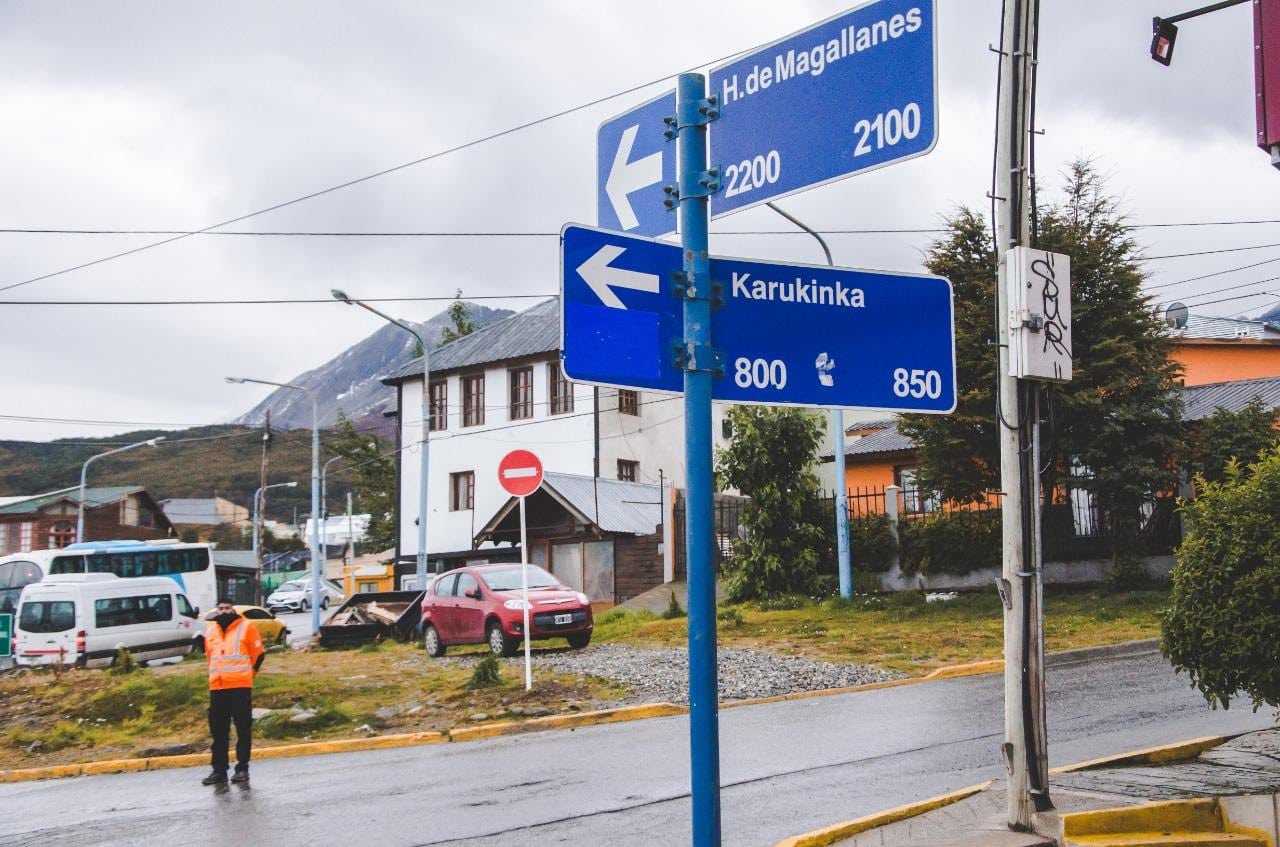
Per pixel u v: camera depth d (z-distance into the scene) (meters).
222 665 10.66
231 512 120.75
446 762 10.89
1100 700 11.91
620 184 4.49
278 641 32.44
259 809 9.06
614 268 3.73
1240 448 21.70
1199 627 6.88
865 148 4.01
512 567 21.08
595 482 35.09
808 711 12.63
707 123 4.03
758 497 25.22
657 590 28.89
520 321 46.06
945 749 9.85
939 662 16.14
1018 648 6.38
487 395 43.59
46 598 25.30
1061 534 23.55
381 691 15.96
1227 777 7.53
